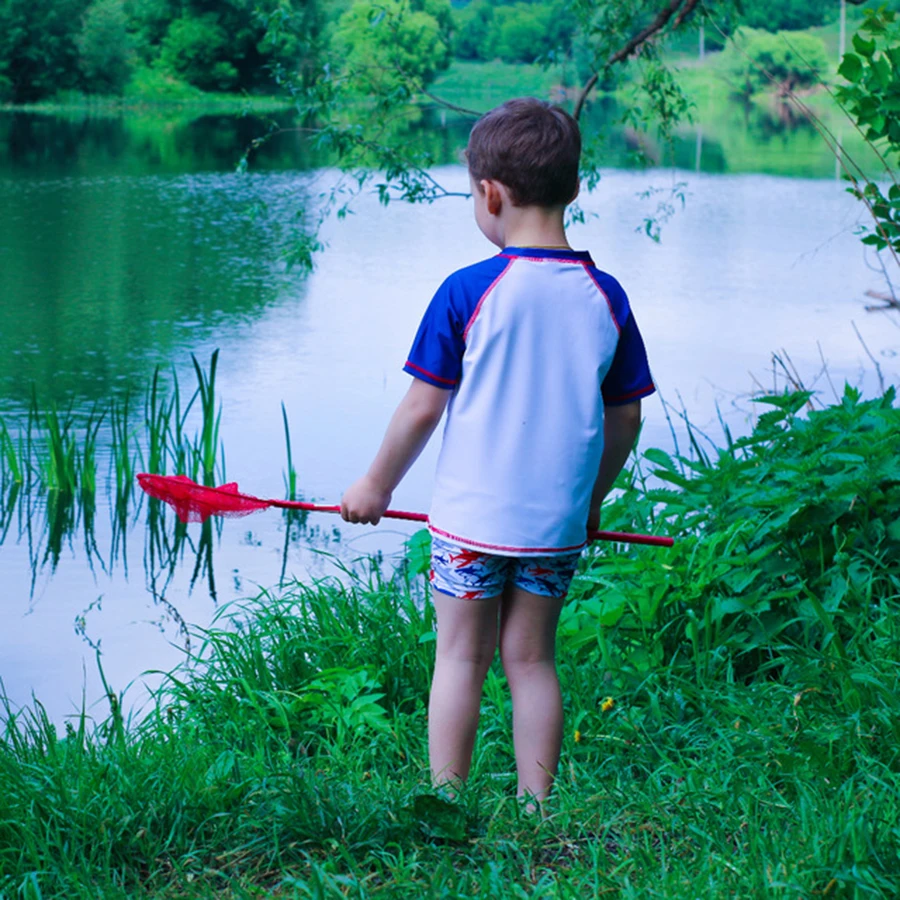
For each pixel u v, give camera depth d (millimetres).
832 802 2451
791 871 2176
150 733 3385
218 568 5363
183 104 40562
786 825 2455
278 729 3420
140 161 22766
